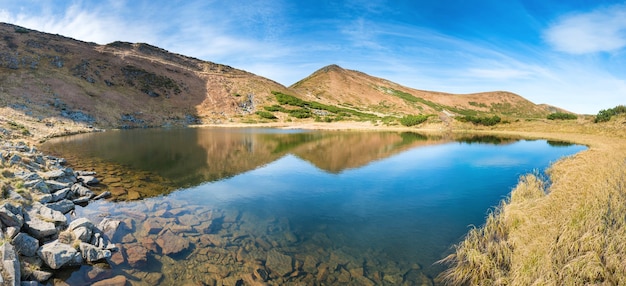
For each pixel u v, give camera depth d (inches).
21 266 273.3
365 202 579.5
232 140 1638.8
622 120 1760.6
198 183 698.2
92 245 335.3
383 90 7071.9
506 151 1235.9
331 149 1315.2
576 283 243.1
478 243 357.4
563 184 528.4
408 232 436.8
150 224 435.5
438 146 1425.9
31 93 2146.9
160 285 289.0
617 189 447.8
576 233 312.2
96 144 1309.1
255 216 495.2
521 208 419.8
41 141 1294.3
